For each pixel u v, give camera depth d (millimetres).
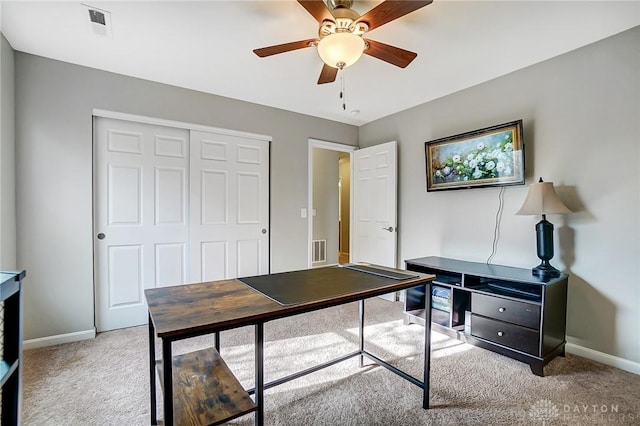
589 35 2076
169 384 984
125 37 2098
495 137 2680
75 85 2480
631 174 2025
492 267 2609
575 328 2262
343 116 3885
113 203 2699
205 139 3117
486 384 1882
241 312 1169
